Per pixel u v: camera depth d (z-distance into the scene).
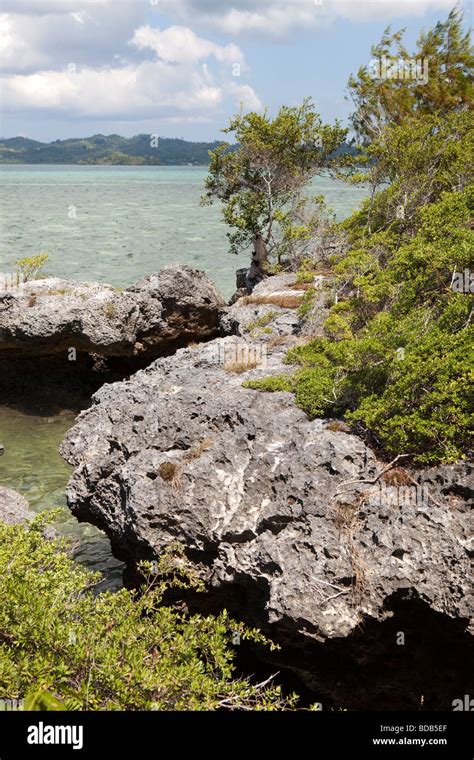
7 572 8.89
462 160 24.11
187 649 8.59
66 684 7.84
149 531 12.41
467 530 10.45
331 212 36.69
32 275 33.03
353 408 13.21
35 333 27.78
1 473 22.08
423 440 11.46
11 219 93.38
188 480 12.52
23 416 28.22
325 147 40.09
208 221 97.62
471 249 14.97
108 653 7.84
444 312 14.16
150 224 92.06
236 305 26.75
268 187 39.69
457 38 35.50
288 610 10.51
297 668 11.49
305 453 12.05
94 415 16.00
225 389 14.73
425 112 36.75
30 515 15.84
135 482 12.88
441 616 10.10
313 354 16.16
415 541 10.40
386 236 22.27
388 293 17.14
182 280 31.17
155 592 10.81
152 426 14.02
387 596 10.20
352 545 10.70
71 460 15.34
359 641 10.65
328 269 30.03
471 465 10.95
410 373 12.27
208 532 12.03
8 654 7.65
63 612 8.84
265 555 11.21
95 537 18.11
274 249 40.31
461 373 11.96
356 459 11.77
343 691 11.43
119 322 28.42
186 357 17.92
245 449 12.84
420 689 10.98
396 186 24.80
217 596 12.27
